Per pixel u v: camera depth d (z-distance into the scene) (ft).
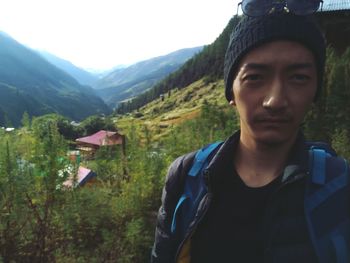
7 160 14.23
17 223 14.96
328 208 3.30
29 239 15.47
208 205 3.67
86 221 17.52
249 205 3.55
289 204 3.35
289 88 3.22
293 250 3.25
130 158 23.32
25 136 15.49
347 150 40.32
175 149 27.12
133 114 460.55
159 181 22.50
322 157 3.52
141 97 601.21
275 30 3.20
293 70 3.22
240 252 3.50
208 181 3.69
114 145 24.18
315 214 3.28
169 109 448.24
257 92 3.27
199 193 3.87
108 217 18.83
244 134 3.63
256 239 3.47
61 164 15.33
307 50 3.28
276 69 3.22
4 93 577.02
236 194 3.63
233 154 3.77
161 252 4.19
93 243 17.94
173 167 4.25
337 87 52.16
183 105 429.38
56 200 15.69
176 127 32.60
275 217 3.36
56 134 15.65
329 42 134.00
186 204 3.94
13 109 542.98
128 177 22.99
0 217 14.56
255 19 3.29
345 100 50.90
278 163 3.57
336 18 133.08
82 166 21.61
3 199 14.58
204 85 481.46
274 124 3.24
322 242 3.22
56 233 16.47
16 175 14.29
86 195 17.54
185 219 3.92
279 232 3.32
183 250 3.82
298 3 3.22
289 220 3.32
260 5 3.26
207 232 3.69
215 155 3.78
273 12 3.25
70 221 16.14
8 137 15.34
